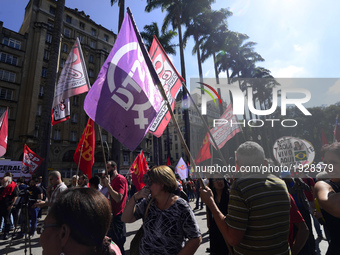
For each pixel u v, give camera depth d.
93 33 35.31
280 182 1.56
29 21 28.48
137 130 2.50
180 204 1.73
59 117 5.07
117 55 2.68
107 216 0.95
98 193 0.98
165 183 1.75
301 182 3.17
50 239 0.86
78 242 0.85
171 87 3.94
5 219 5.61
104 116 2.44
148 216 1.78
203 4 23.06
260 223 1.39
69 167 28.28
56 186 4.36
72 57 4.94
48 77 10.96
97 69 33.81
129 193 13.12
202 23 24.25
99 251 0.91
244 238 1.45
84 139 4.64
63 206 0.87
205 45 27.52
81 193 0.93
